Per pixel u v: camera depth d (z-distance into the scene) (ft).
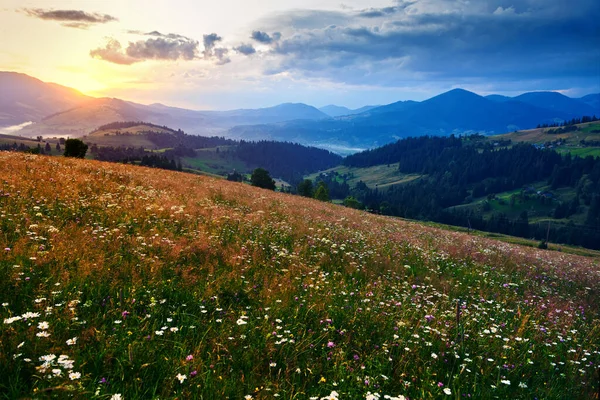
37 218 32.94
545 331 26.45
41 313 17.43
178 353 16.92
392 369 18.52
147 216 41.60
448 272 43.14
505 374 19.58
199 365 15.89
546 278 49.34
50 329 16.17
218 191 81.30
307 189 472.44
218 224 45.29
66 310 17.72
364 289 31.68
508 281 43.27
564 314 32.24
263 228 48.60
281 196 118.42
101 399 13.03
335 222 71.10
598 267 74.74
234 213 56.08
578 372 20.88
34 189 43.37
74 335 16.74
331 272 36.14
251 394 15.10
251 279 28.76
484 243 85.25
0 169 52.37
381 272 39.01
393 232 73.67
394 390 16.83
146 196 55.01
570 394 18.48
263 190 132.36
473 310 29.89
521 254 69.97
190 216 45.85
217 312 21.77
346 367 17.38
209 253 32.91
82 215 37.11
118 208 42.29
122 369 14.88
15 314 17.53
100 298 20.70
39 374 13.57
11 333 15.23
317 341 20.31
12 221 30.30
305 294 27.09
